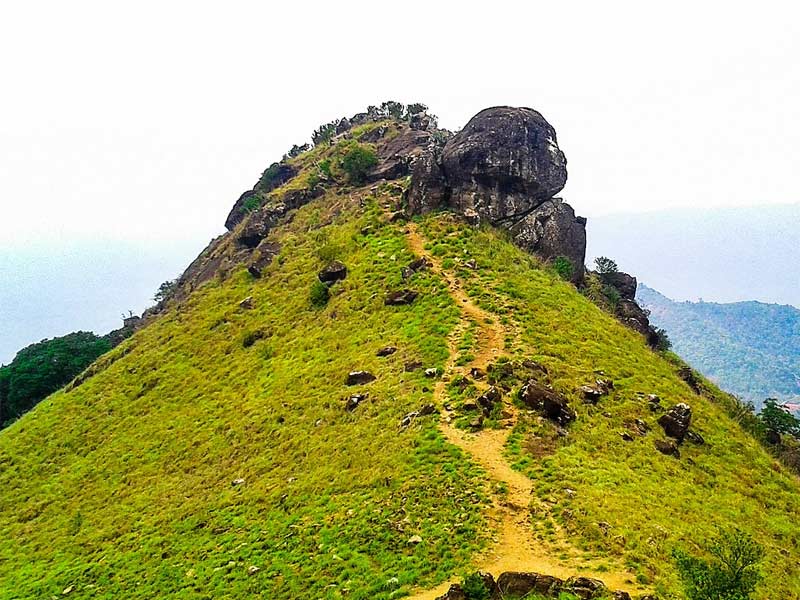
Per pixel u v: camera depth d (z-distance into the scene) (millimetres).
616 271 92125
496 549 25625
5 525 49562
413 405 40500
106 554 38781
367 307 60344
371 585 24828
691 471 36906
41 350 94625
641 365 50406
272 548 31062
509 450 33719
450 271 62375
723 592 21109
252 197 111125
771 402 63000
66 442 60906
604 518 27562
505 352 46438
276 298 72688
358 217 82812
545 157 77312
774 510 35656
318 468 38469
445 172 77562
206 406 56656
